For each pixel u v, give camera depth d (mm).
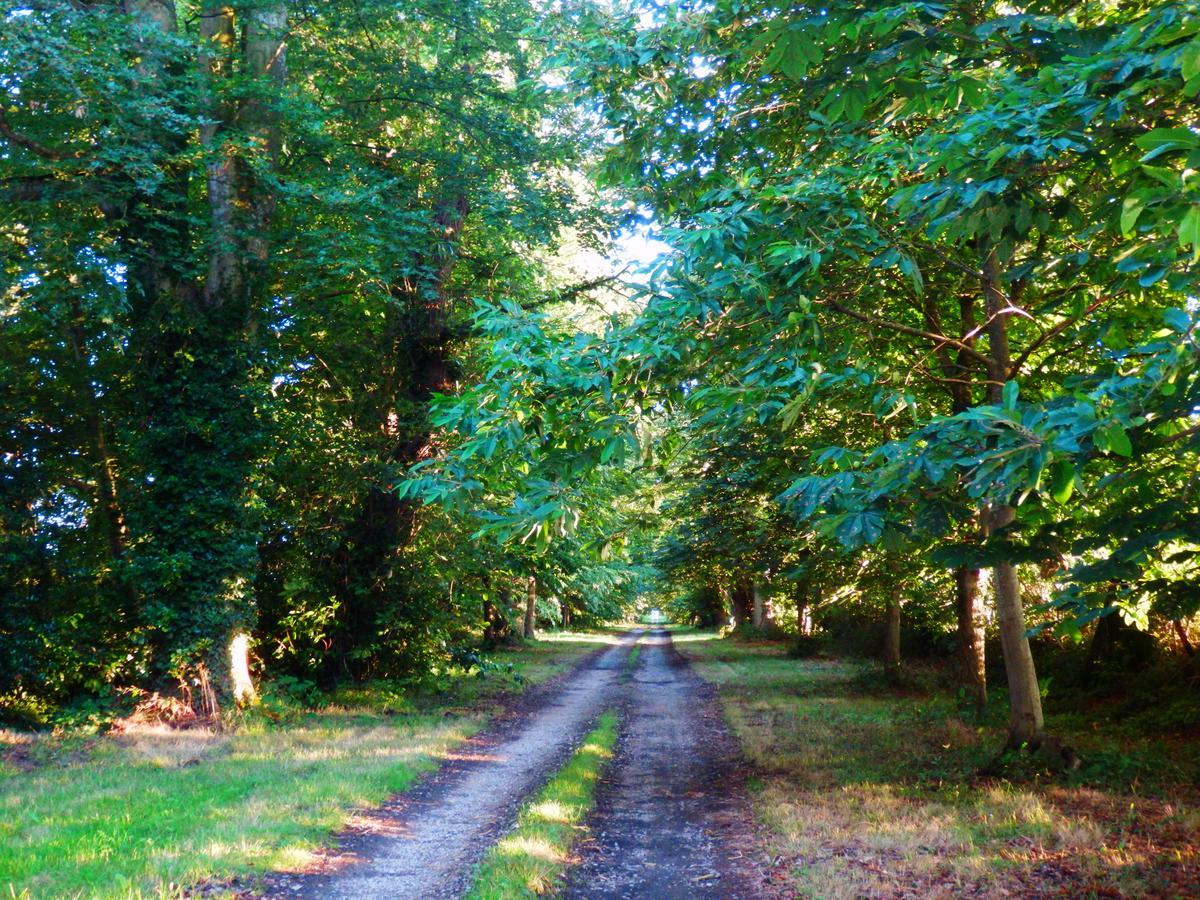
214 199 14977
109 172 12492
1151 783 8898
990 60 6238
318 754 11117
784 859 6805
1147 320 6535
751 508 19156
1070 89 5156
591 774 10219
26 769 10055
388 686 17594
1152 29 4637
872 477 5445
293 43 16500
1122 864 6168
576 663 30984
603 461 6320
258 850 6629
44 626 13344
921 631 26141
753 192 7176
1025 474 4168
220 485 14492
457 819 8203
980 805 8180
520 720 15852
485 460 6895
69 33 11688
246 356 14914
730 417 6734
